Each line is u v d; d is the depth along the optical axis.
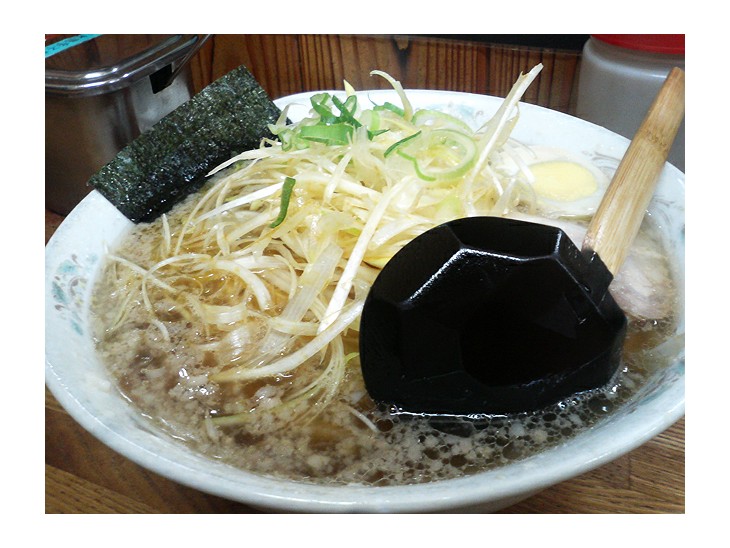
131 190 0.27
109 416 0.18
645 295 0.22
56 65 0.31
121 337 0.22
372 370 0.18
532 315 0.17
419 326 0.17
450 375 0.18
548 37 0.36
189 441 0.18
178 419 0.19
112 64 0.30
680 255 0.23
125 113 0.31
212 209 0.27
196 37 0.32
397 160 0.25
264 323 0.21
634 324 0.21
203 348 0.21
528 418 0.18
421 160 0.25
